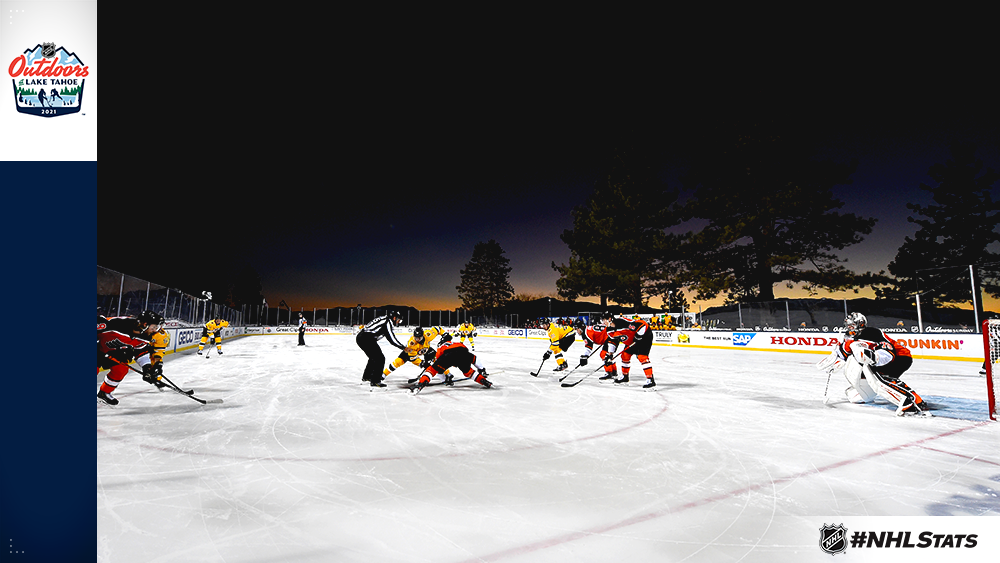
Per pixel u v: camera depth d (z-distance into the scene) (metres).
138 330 5.12
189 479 2.73
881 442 3.63
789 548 1.91
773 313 17.92
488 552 1.85
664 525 2.13
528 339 28.64
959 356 11.12
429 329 6.69
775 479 2.77
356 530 2.05
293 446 3.48
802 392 6.31
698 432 3.98
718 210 25.59
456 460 3.14
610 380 7.60
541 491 2.55
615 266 29.06
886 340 4.68
